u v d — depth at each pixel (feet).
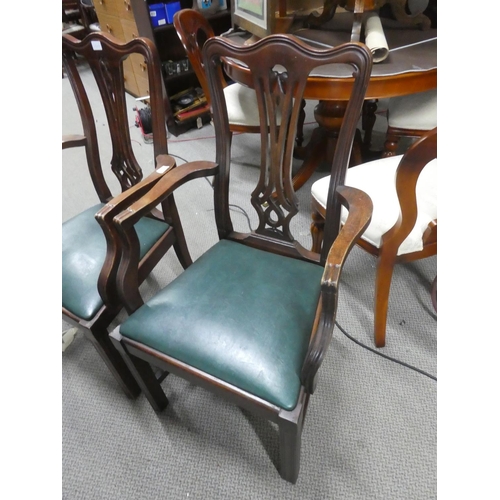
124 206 2.73
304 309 2.63
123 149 3.71
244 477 3.18
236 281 2.85
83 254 3.33
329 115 5.32
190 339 2.49
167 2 7.49
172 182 2.85
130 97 10.21
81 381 3.99
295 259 3.18
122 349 2.80
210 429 3.51
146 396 3.44
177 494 3.14
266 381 2.26
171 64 7.97
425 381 3.68
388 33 4.83
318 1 5.16
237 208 6.11
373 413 3.49
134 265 2.81
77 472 3.31
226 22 8.29
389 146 5.19
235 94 5.74
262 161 2.99
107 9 8.54
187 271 3.05
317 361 2.14
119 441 3.49
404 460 3.18
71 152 7.93
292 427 2.22
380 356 3.92
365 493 3.03
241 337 2.44
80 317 3.00
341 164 2.69
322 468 3.18
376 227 3.23
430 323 4.17
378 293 3.50
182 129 8.41
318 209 3.74
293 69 2.52
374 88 3.84
